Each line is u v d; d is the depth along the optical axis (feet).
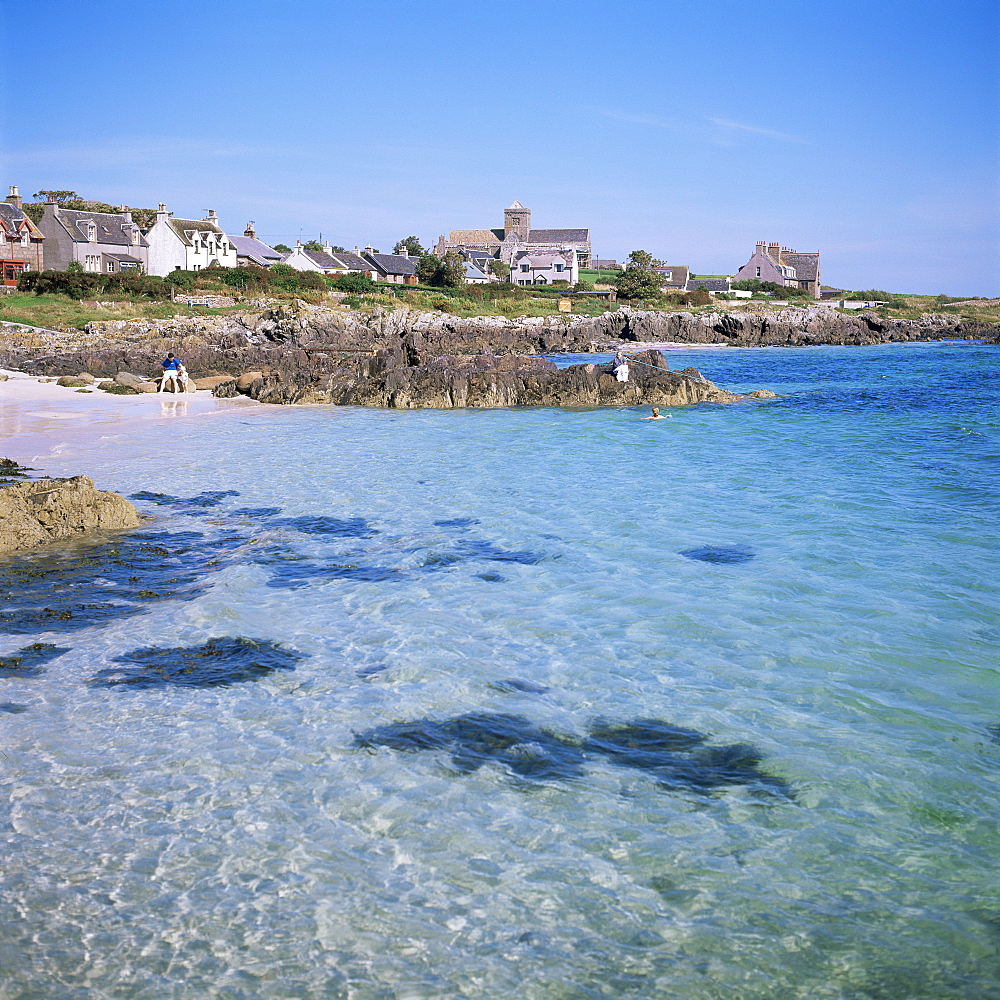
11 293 267.39
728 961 20.45
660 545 56.18
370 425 116.06
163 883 22.86
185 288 293.64
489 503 68.08
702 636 41.01
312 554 54.19
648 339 336.90
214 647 39.34
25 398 141.08
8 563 52.01
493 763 29.37
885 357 268.82
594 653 38.96
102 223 329.72
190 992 19.22
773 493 71.77
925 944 21.11
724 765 29.50
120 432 104.99
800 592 47.11
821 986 19.71
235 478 77.46
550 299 397.60
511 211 621.72
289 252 428.56
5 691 34.65
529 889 22.91
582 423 118.52
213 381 174.19
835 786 28.22
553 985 19.61
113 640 40.19
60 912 21.76
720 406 138.72
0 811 26.05
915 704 34.12
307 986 19.45
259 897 22.39
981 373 204.03
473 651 39.11
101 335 219.20
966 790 27.99
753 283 506.07
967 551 54.54
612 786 28.07
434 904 22.25
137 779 27.99
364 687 35.22
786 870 23.89
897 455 90.63
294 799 26.91
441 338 280.72
